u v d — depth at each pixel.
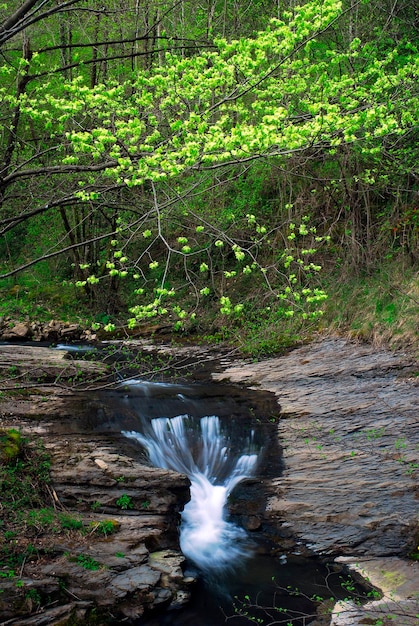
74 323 17.52
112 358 13.46
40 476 7.23
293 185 15.88
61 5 5.71
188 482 7.57
